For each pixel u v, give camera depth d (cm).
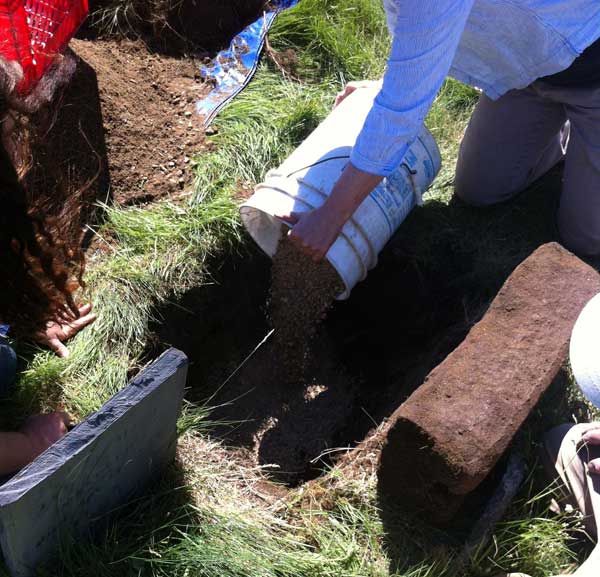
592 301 234
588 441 243
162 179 331
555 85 280
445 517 244
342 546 241
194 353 318
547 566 241
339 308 341
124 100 345
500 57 271
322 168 279
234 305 328
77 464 193
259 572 228
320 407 323
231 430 310
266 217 303
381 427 274
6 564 210
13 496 178
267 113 356
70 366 268
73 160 316
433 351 298
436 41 205
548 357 245
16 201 185
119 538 232
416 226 337
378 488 255
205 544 231
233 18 399
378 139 225
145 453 227
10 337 265
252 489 260
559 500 253
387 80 216
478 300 314
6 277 204
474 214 344
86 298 288
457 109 384
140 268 301
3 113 174
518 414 232
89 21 371
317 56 386
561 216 327
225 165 335
